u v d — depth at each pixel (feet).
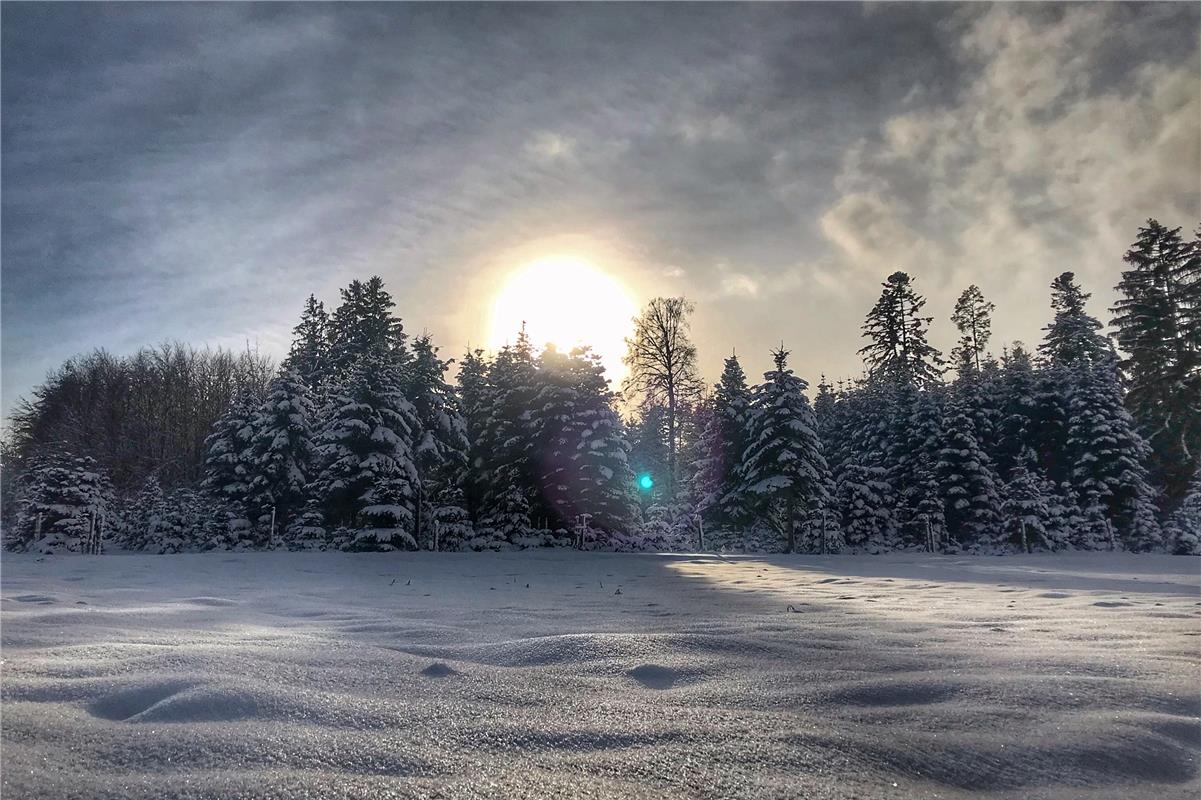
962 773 6.71
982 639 13.91
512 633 14.85
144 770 6.13
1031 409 143.02
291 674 9.68
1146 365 136.15
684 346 137.90
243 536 98.99
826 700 9.02
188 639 12.88
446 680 9.89
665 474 158.20
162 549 101.50
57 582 28.53
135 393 171.42
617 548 97.71
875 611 20.06
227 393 173.88
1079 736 7.55
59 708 7.84
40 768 6.05
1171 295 134.10
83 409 165.17
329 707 8.13
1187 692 9.30
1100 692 9.30
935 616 18.47
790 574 44.62
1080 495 130.93
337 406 95.96
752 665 11.12
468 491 109.50
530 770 6.48
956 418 134.10
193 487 140.36
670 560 65.87
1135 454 129.39
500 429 104.73
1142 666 10.93
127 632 13.60
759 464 109.60
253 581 32.78
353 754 6.68
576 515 100.63
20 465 159.53
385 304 150.71
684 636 13.06
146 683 8.70
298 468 104.94
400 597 25.07
